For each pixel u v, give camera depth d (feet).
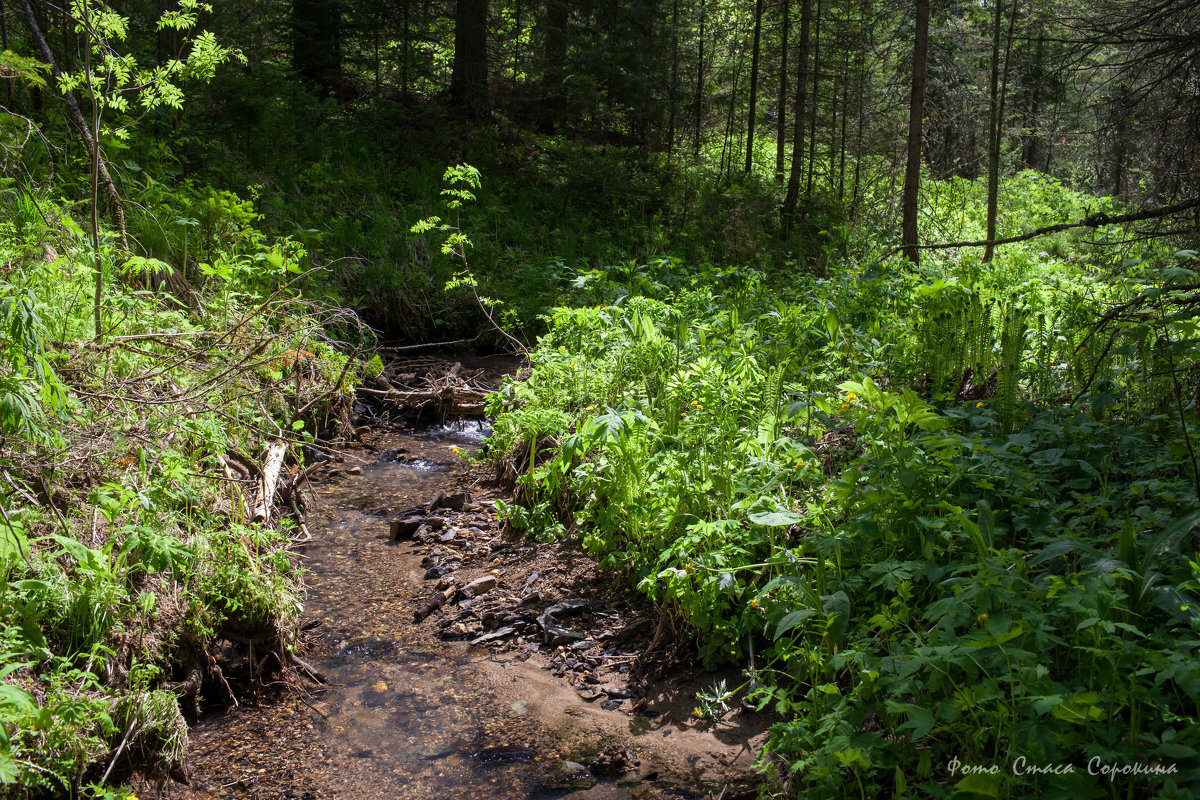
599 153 59.77
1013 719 8.08
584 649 14.28
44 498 12.71
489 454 22.72
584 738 11.94
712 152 75.77
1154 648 8.97
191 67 19.84
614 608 15.38
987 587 8.95
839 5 68.69
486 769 11.32
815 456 14.83
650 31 62.18
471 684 13.44
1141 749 7.65
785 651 11.25
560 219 51.57
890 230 57.82
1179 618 8.85
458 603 16.06
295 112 50.26
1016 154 82.84
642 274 32.19
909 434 15.21
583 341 23.80
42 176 26.21
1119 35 21.47
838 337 21.06
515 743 11.89
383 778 11.16
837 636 10.19
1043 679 8.11
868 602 11.53
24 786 8.62
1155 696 7.89
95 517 12.57
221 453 17.46
